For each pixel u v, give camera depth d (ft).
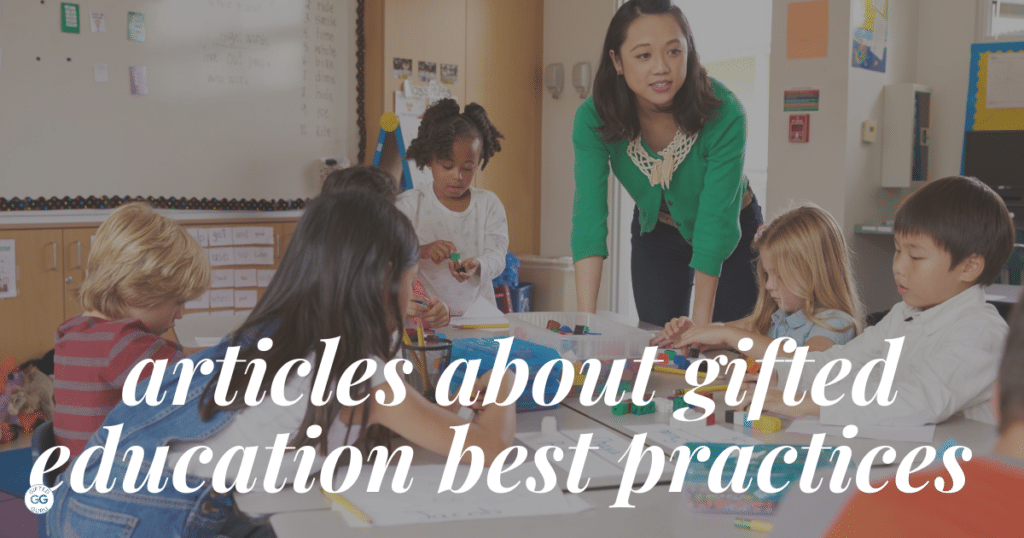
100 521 3.45
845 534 1.37
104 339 4.82
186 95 13.03
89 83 11.98
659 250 8.59
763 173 17.04
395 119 14.43
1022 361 1.32
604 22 17.01
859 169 13.15
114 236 5.16
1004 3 13.98
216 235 13.50
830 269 6.12
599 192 7.50
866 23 12.87
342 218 3.57
